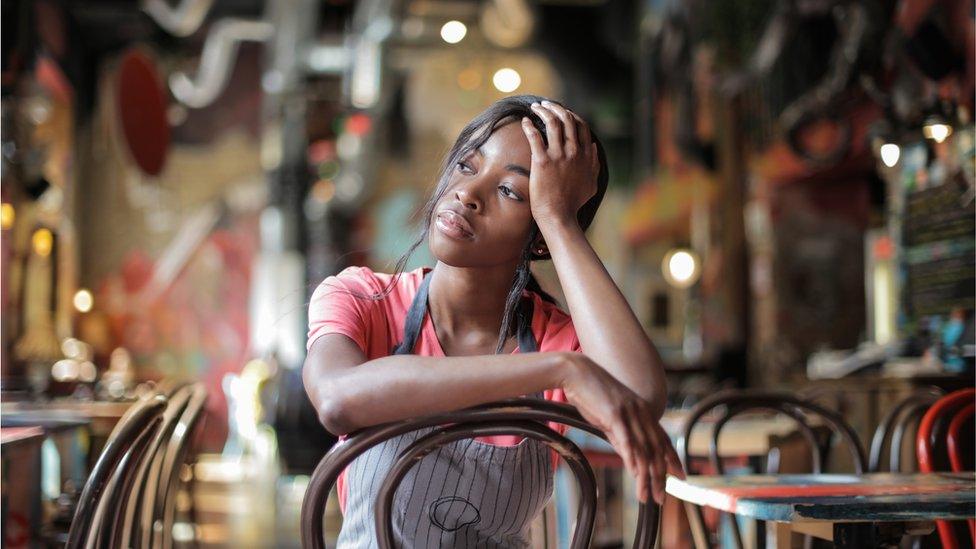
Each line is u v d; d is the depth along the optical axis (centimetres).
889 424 292
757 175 944
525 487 143
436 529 140
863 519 160
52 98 1173
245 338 1406
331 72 1305
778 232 907
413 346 149
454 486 139
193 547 417
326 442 796
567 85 1524
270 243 1367
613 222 1537
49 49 1132
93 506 158
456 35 1339
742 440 340
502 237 143
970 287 471
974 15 477
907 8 557
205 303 1411
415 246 153
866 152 743
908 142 488
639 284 1508
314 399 124
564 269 134
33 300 795
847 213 901
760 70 874
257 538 644
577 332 130
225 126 1445
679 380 926
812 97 730
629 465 113
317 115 1309
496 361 117
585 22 1513
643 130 1384
